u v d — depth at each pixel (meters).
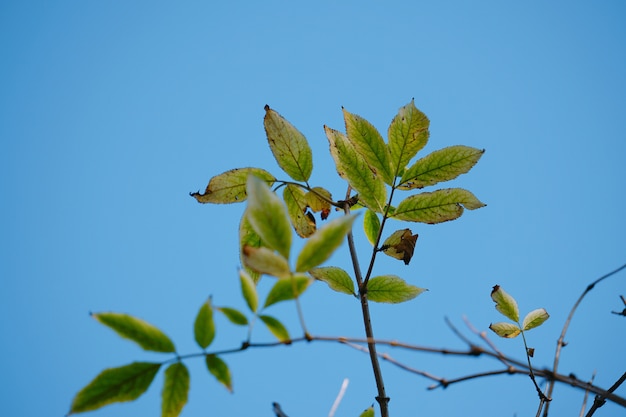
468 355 1.18
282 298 1.17
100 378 1.15
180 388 1.16
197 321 1.16
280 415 1.21
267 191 1.16
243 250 1.16
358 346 1.17
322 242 1.16
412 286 1.32
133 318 1.16
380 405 1.26
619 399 1.17
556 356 1.20
